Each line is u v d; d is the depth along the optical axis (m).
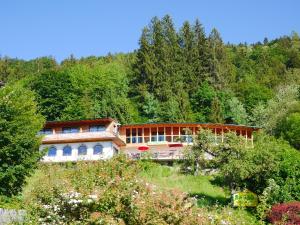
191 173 54.16
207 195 46.78
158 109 111.56
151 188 19.44
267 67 160.88
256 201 41.09
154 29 131.75
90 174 22.44
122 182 19.59
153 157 62.94
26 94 46.72
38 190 21.16
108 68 130.12
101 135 68.12
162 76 121.38
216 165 44.88
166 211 17.58
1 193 38.28
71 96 112.19
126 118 105.94
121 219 17.58
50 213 19.52
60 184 20.62
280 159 45.84
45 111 108.88
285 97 101.56
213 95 117.44
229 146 44.56
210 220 19.62
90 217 17.97
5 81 145.50
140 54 127.12
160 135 76.81
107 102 110.94
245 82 135.38
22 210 22.09
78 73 118.75
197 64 127.31
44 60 169.88
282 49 183.62
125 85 124.50
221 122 108.94
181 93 114.19
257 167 43.66
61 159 66.81
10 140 39.94
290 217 35.97
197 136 53.28
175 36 134.12
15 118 42.00
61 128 69.81
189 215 18.03
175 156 62.69
